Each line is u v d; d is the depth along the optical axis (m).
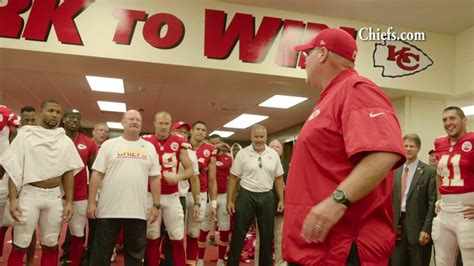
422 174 4.15
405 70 5.90
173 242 4.09
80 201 4.26
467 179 3.42
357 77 1.35
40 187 3.53
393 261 4.16
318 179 1.34
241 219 4.57
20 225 3.43
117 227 3.54
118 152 3.59
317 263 1.30
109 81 8.73
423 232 4.00
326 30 1.51
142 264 3.65
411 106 6.23
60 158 3.62
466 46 5.94
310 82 1.55
